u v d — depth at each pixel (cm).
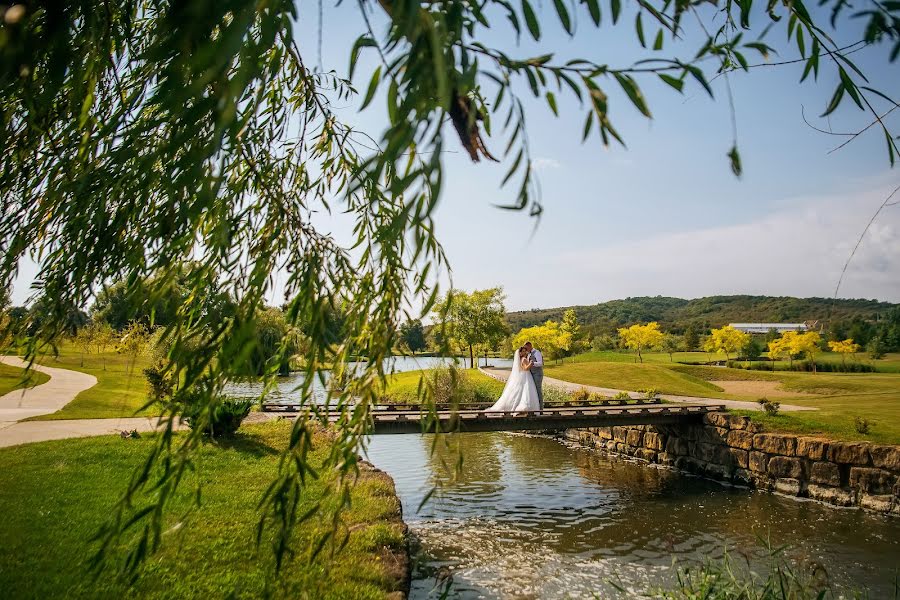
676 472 1655
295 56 230
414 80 94
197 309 200
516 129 106
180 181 128
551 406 1939
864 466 1259
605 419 1587
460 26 97
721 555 919
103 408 1574
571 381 3534
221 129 90
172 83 99
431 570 841
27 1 101
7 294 208
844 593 747
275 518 179
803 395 2861
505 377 3566
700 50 115
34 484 760
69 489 742
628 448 1925
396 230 94
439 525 1083
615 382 3384
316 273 205
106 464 898
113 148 176
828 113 135
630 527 1086
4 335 205
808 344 4803
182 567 508
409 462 1666
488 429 1488
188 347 166
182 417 163
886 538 1013
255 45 106
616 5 97
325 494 189
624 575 829
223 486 813
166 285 173
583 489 1405
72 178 194
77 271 196
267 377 195
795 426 1539
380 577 525
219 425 1114
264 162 228
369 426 192
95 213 189
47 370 2634
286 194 236
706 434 1636
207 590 462
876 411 1833
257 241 224
